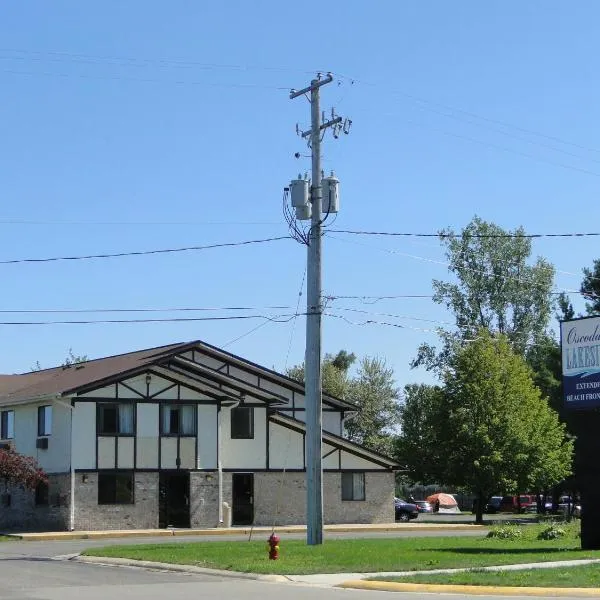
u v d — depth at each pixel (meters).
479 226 70.94
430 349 68.88
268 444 46.47
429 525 46.97
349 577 20.78
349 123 28.09
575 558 23.86
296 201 27.78
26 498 43.88
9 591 18.50
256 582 20.59
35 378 50.84
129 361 46.12
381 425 88.69
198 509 43.47
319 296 27.97
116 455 41.97
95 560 26.06
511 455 48.94
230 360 51.53
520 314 69.75
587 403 26.61
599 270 65.50
